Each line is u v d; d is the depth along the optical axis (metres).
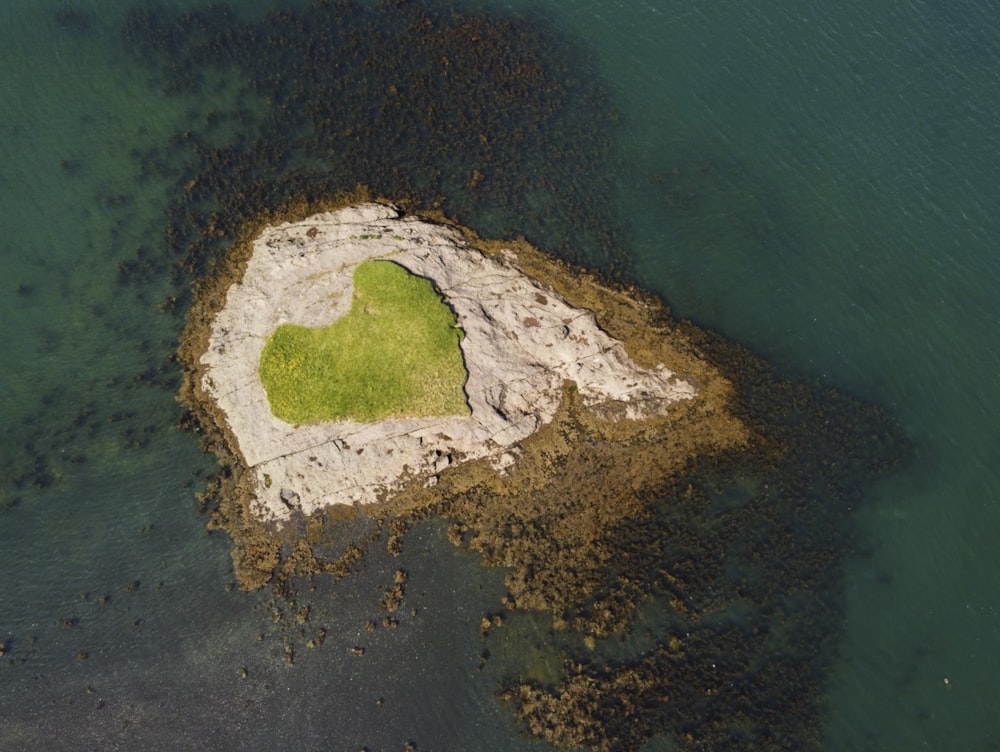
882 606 32.06
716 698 29.88
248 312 35.91
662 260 39.31
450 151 42.03
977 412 36.22
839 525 33.50
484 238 39.00
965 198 41.56
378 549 31.80
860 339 37.69
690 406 35.19
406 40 46.41
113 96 43.25
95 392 35.16
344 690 29.50
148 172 40.62
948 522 33.81
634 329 36.97
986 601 32.19
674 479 33.69
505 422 33.69
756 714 29.70
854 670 30.78
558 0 49.09
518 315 36.12
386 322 34.56
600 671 30.03
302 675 29.70
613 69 46.03
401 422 33.22
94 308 36.94
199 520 32.47
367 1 48.00
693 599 31.55
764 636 31.14
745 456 34.41
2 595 31.03
